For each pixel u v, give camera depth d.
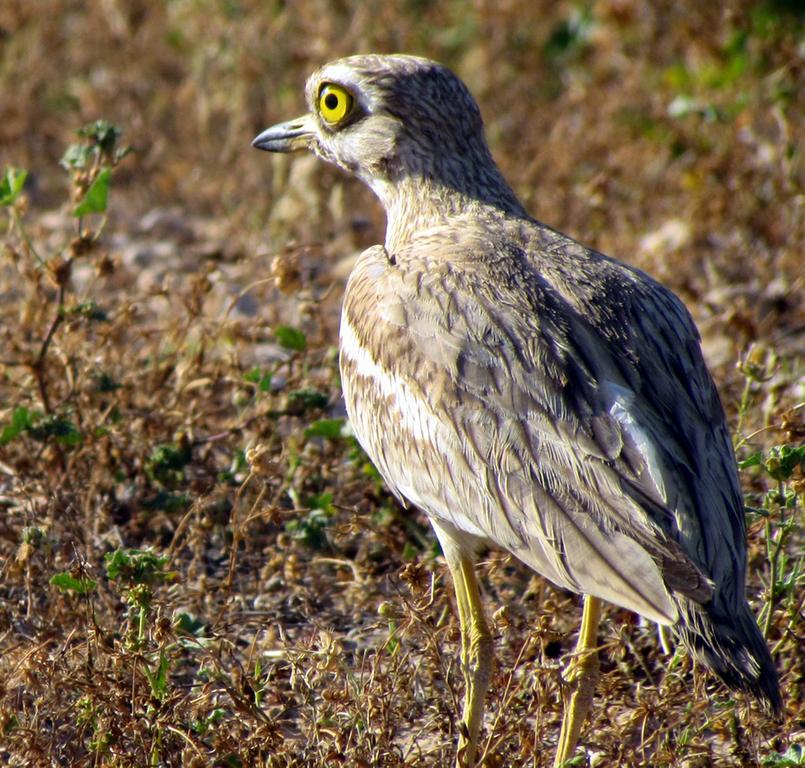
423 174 10.18
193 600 10.36
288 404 11.54
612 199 16.12
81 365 11.80
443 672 8.69
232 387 12.41
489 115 18.06
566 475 7.76
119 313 12.08
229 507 11.30
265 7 19.14
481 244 9.08
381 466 8.95
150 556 9.19
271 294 14.43
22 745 8.44
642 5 18.66
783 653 9.52
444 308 8.51
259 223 16.47
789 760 8.04
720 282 14.73
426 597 9.45
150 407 11.77
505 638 9.85
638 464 7.61
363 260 9.36
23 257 13.80
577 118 17.61
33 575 10.19
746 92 16.95
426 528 11.23
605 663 9.86
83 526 10.78
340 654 9.03
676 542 7.38
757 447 11.39
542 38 19.36
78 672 8.88
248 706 8.55
